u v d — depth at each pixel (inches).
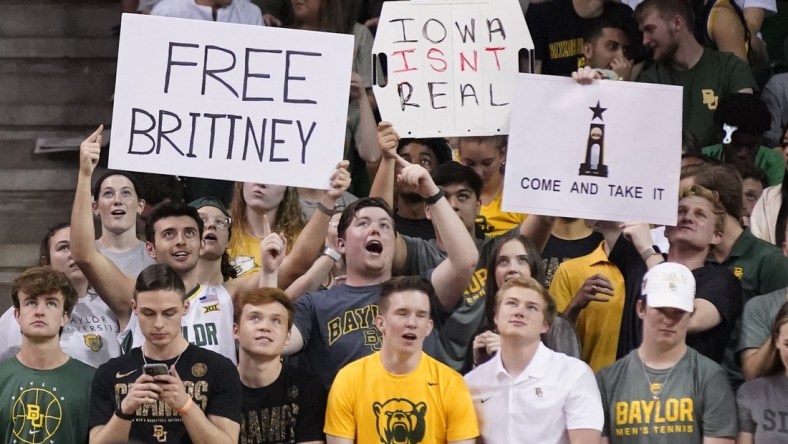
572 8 933.8
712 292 752.3
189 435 673.0
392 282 682.2
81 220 740.0
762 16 1032.2
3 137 1023.6
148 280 679.1
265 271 732.7
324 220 741.3
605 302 771.4
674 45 947.3
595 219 757.3
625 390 708.0
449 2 780.6
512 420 685.3
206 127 736.3
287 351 714.8
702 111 946.7
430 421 678.5
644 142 756.6
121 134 733.3
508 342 687.1
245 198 829.2
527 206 754.8
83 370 722.8
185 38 737.0
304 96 740.0
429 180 729.0
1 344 769.6
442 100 779.4
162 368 653.3
